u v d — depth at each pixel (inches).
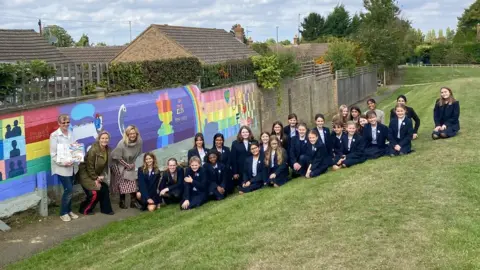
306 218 287.7
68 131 380.8
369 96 1691.7
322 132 435.2
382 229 254.2
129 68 499.2
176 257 256.5
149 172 405.4
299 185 385.7
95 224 369.4
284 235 263.3
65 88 423.2
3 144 361.4
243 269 228.2
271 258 235.3
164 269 242.5
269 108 872.3
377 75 1988.2
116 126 476.1
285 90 943.7
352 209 292.0
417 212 275.7
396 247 231.8
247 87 784.9
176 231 310.3
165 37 1224.8
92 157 384.5
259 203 347.3
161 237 303.3
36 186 386.9
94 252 302.4
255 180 419.2
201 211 379.9
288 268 222.8
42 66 394.0
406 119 435.2
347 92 1422.2
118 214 395.2
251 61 814.5
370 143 443.8
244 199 376.5
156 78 542.9
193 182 396.5
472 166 364.2
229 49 1368.1
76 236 341.7
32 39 1209.4
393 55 2132.1
